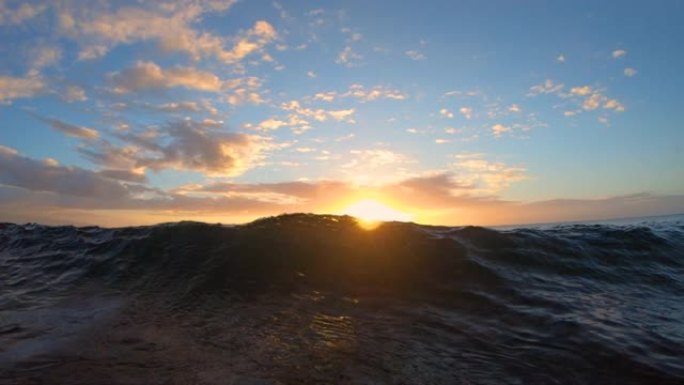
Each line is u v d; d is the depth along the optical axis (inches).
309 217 327.0
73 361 155.1
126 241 315.9
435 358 157.6
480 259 265.0
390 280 245.0
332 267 259.3
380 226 311.6
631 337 169.2
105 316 205.2
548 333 175.6
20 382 138.9
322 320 196.2
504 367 150.1
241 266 258.7
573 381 140.2
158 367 150.4
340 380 141.8
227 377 143.0
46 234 376.8
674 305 213.0
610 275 258.5
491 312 201.2
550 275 252.7
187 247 289.7
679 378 138.7
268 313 205.5
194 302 221.6
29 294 248.5
